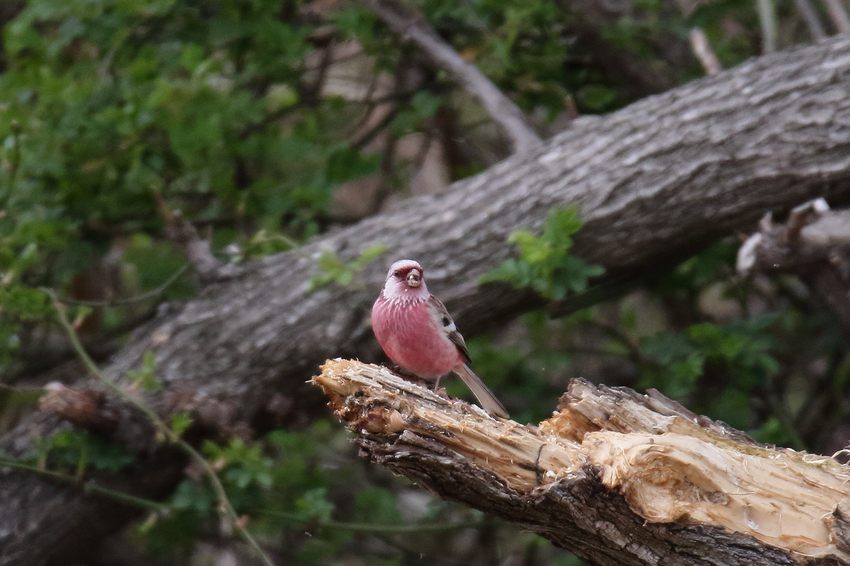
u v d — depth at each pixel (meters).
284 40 11.34
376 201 14.59
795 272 10.98
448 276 10.02
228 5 11.90
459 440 5.41
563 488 5.17
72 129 10.45
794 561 5.06
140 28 12.27
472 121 15.98
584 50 13.22
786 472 5.45
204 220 12.14
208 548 15.09
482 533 14.34
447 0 11.92
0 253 9.72
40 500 9.65
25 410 14.04
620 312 14.55
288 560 12.95
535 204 10.02
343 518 13.56
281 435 11.77
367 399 5.59
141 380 9.38
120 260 12.51
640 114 10.16
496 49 11.33
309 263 10.35
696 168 9.62
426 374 8.93
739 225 9.98
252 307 10.19
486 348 12.65
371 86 13.39
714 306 16.67
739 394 11.59
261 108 11.11
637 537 5.24
